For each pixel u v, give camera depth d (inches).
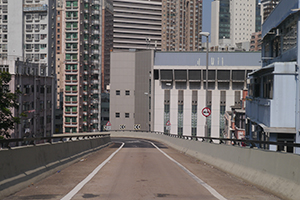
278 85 693.9
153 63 3265.3
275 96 695.7
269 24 929.5
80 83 3570.4
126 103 3604.8
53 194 331.6
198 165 628.4
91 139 958.4
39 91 2311.8
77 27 3538.4
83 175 458.3
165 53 3331.7
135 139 2326.5
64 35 3550.7
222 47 4318.4
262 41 984.9
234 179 453.7
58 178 431.5
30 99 2144.4
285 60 769.6
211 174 497.4
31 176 396.8
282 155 351.3
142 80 3444.9
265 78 800.3
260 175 396.2
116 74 3627.0
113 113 3634.4
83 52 3631.9
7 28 3184.1
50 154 505.4
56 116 3971.5
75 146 696.4
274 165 367.6
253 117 927.0
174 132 3191.4
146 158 739.4
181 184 394.6
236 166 494.6
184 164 627.5
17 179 359.9
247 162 454.6
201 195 333.7
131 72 3592.5
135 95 3563.0
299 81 680.4
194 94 3164.4
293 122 692.1
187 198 319.3
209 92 3142.2
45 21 3164.4
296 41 687.7
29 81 2145.7
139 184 390.0
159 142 1891.0
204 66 3085.6
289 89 690.2
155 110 3235.7
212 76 3097.9
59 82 5964.6
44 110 2404.0
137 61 3531.0
